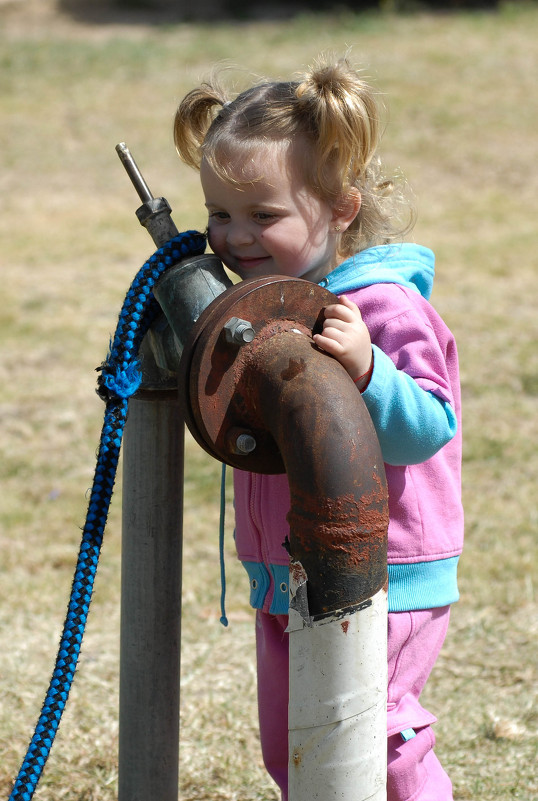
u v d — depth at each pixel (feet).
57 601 18.12
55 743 13.92
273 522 10.10
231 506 22.13
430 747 10.25
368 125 9.57
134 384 8.56
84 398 28.45
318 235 9.55
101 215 48.42
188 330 8.40
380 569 7.37
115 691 15.34
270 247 9.37
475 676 15.72
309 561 7.29
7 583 18.75
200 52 77.82
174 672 9.60
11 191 52.06
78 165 55.77
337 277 9.95
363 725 7.33
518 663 16.05
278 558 10.12
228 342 7.77
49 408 27.73
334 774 7.31
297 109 9.40
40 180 53.62
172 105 65.72
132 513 9.32
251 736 14.15
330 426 7.31
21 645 16.58
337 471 7.22
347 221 9.82
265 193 9.26
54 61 75.92
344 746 7.30
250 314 7.88
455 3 90.38
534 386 28.40
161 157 56.80
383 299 9.61
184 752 13.74
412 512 9.98
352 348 8.09
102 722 14.46
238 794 12.92
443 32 80.38
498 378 28.99
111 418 8.51
